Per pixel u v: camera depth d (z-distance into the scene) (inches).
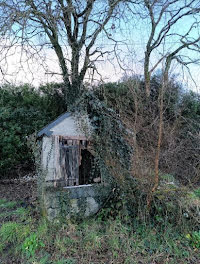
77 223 147.7
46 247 118.7
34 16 250.7
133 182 145.3
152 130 162.1
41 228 131.0
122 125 160.2
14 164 284.7
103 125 162.1
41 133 172.7
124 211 143.6
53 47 299.7
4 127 282.5
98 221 145.6
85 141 166.7
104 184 159.8
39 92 349.1
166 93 166.9
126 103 189.8
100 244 119.9
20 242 123.2
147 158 148.6
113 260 108.4
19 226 135.0
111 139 160.7
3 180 269.6
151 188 135.8
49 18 235.5
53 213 145.0
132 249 115.3
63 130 160.9
